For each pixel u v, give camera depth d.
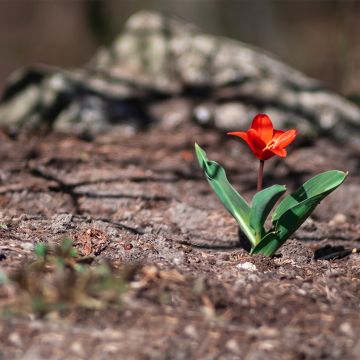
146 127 10.30
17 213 6.62
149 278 5.00
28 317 4.44
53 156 8.52
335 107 10.76
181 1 18.45
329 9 18.58
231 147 9.59
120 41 11.81
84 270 4.97
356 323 4.73
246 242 6.41
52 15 18.80
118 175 8.05
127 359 4.19
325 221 7.52
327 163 9.28
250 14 18.69
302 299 4.98
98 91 10.66
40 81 10.65
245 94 10.73
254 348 4.40
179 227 6.79
